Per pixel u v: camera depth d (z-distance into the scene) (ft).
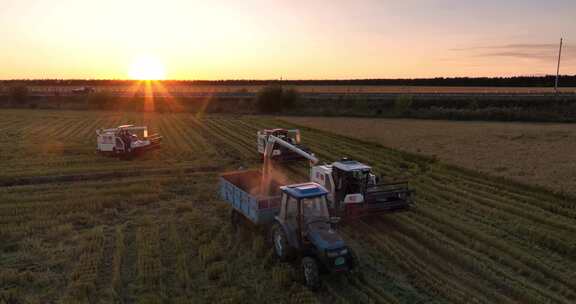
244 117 170.40
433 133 118.01
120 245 39.70
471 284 33.17
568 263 36.73
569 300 30.89
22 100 231.71
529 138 107.24
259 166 77.20
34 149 92.94
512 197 56.34
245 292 31.78
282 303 30.25
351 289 32.22
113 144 82.23
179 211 51.21
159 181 64.54
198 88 416.05
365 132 120.57
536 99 177.88
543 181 62.34
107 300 30.73
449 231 43.39
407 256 38.09
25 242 40.81
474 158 80.74
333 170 48.08
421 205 52.60
